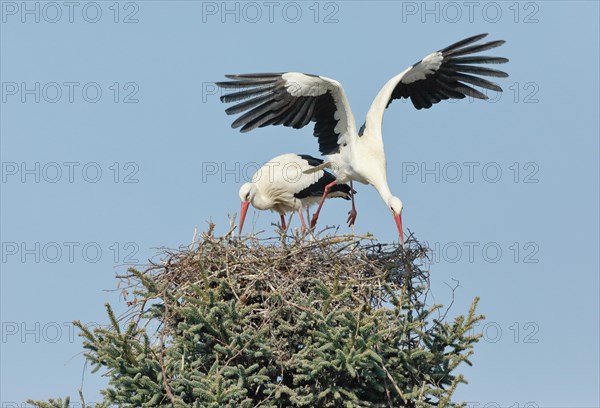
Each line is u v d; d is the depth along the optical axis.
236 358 12.25
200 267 12.32
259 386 11.96
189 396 11.75
